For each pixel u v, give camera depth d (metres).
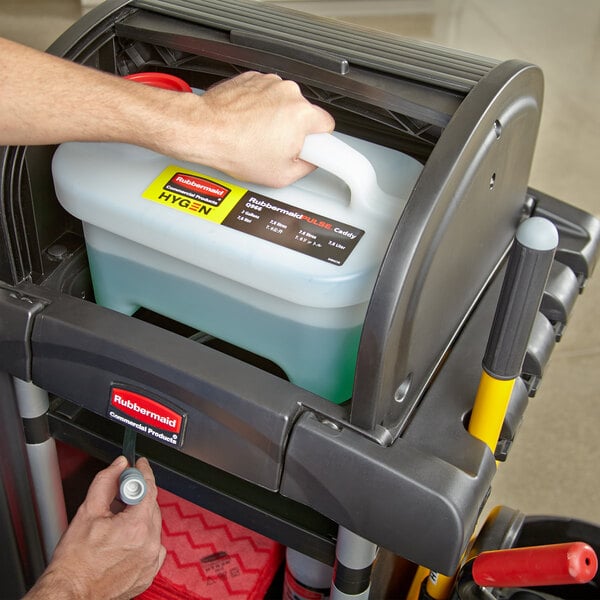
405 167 0.85
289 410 0.75
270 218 0.78
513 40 3.35
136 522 0.85
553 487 1.69
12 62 0.77
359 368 0.71
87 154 0.86
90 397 0.85
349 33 0.93
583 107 2.89
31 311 0.84
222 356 0.79
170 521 1.11
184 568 1.06
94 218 0.84
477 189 0.77
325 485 0.76
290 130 0.77
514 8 3.63
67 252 0.96
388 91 0.82
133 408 0.82
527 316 0.71
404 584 1.15
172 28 0.92
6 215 0.83
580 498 1.67
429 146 0.91
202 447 0.80
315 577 1.03
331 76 0.84
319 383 0.84
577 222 1.08
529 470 1.72
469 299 0.92
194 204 0.80
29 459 0.98
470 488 0.73
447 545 0.73
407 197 0.81
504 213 0.95
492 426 0.79
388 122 0.87
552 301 1.01
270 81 0.82
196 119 0.77
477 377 0.85
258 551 1.08
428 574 1.03
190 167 0.83
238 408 0.76
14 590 1.11
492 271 0.99
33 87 0.76
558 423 1.83
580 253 1.06
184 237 0.79
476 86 0.76
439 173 0.69
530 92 0.85
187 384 0.78
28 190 0.86
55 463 1.00
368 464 0.73
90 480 1.18
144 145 0.79
